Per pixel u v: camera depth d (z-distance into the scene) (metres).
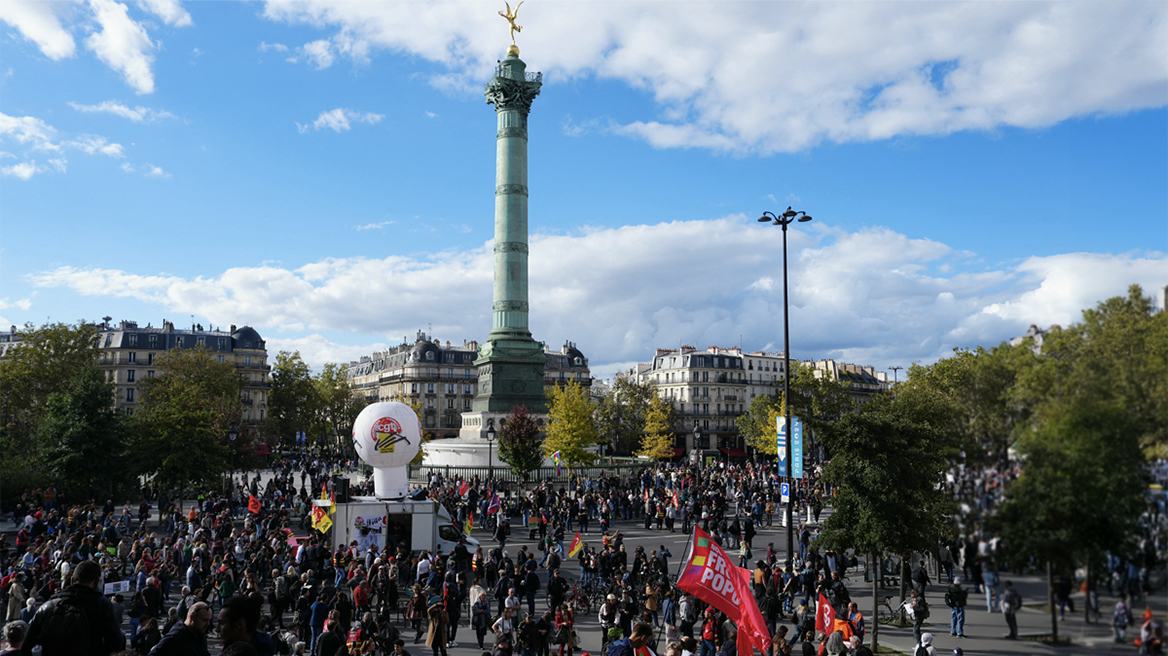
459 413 147.38
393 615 26.44
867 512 19.92
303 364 120.50
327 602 21.70
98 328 128.38
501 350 79.69
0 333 111.31
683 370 139.00
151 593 22.73
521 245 82.12
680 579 15.32
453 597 23.38
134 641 16.67
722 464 87.38
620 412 117.75
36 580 23.48
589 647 22.66
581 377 157.25
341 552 29.42
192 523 37.78
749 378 143.00
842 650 15.76
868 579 31.14
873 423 20.22
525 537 43.28
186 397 56.94
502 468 68.19
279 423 119.31
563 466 68.69
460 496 49.53
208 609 7.68
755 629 15.16
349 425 143.25
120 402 119.38
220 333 131.62
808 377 88.69
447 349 150.38
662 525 47.78
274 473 90.06
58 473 51.72
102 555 26.25
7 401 77.38
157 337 124.19
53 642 7.43
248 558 29.69
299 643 15.98
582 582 29.25
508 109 82.69
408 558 29.81
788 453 33.00
